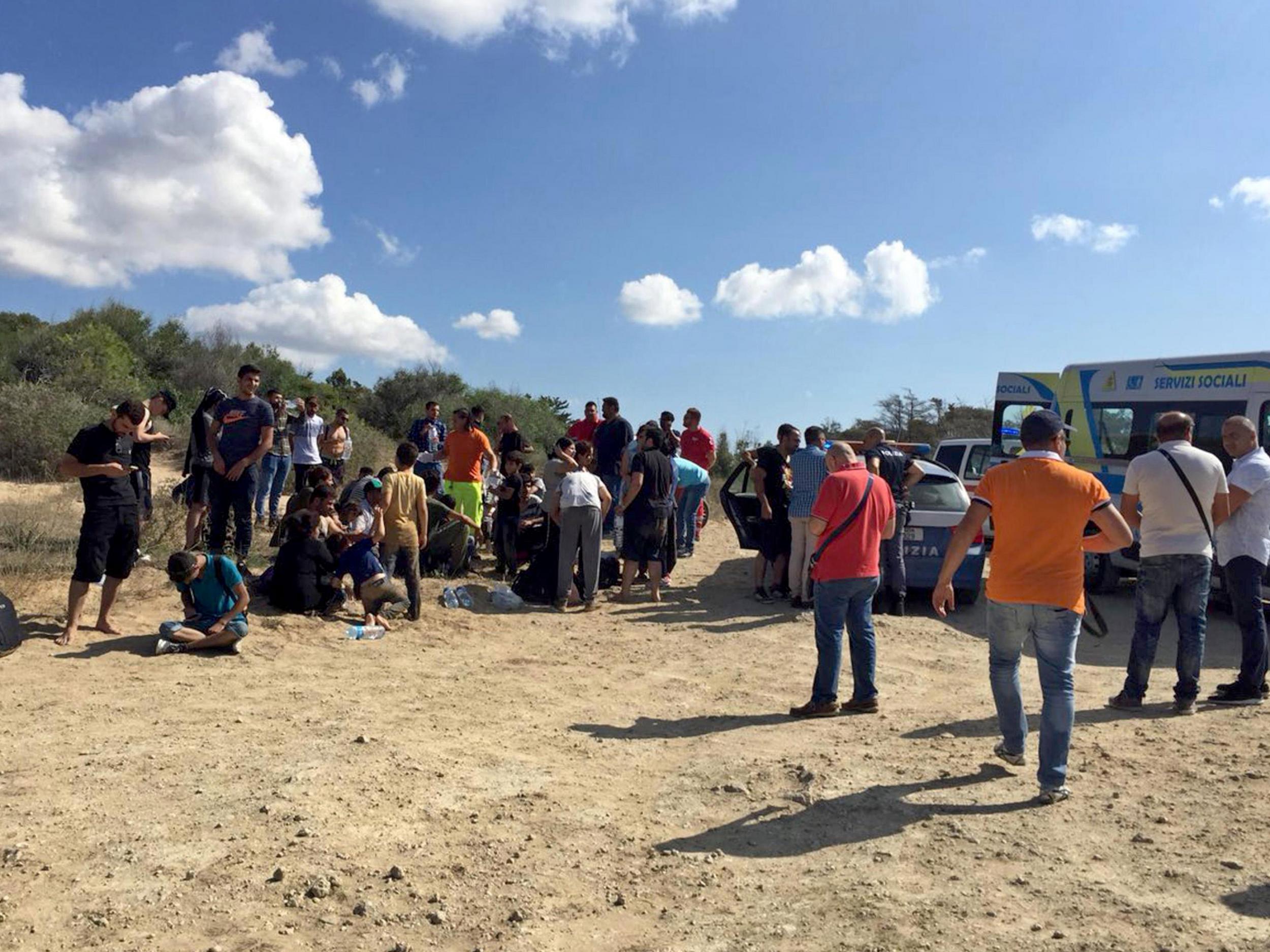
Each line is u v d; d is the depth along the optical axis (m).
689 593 10.86
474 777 4.95
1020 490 4.65
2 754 4.93
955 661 8.03
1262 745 5.45
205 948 3.21
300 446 13.80
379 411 30.47
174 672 6.61
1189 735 5.71
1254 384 10.75
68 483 16.14
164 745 5.18
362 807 4.45
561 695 6.74
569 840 4.22
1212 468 6.12
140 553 9.58
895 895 3.64
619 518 12.69
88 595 8.25
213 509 9.38
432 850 4.05
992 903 3.56
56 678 6.29
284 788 4.61
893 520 6.41
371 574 8.38
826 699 6.27
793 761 5.29
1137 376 12.37
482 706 6.34
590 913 3.56
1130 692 6.36
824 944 3.29
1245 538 6.38
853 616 6.35
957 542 4.80
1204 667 8.09
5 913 3.38
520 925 3.44
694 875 3.88
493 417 29.59
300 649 7.47
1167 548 6.16
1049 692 4.64
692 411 13.89
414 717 5.97
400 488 8.55
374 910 3.50
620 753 5.51
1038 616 4.65
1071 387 13.38
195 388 26.56
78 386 22.34
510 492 11.03
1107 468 12.72
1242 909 3.49
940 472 10.64
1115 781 4.89
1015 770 5.08
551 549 10.14
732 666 7.72
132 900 3.50
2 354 23.42
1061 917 3.44
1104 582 12.14
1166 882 3.72
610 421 12.80
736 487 11.97
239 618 7.21
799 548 9.86
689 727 6.10
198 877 3.69
